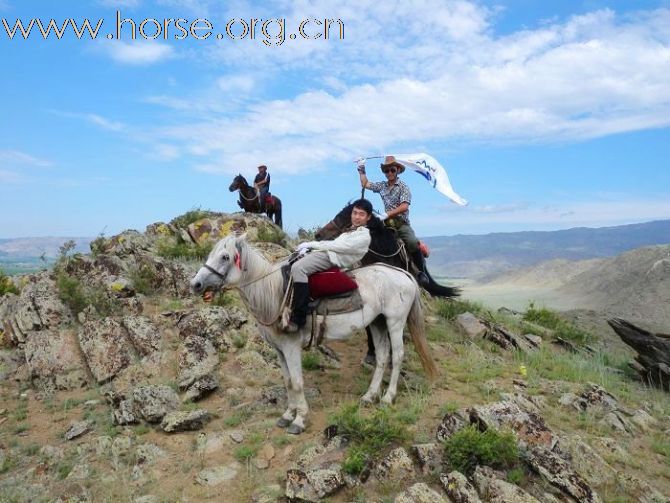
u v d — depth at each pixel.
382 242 7.77
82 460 6.19
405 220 8.28
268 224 14.84
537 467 5.26
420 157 7.98
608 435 6.55
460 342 10.02
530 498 4.79
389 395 6.87
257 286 6.17
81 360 8.62
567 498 5.04
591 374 9.19
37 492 5.66
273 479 5.47
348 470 5.25
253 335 8.88
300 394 6.34
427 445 5.54
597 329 15.48
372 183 8.46
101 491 5.56
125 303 10.08
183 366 7.98
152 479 5.68
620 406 7.45
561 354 10.87
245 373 7.95
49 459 6.30
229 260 6.02
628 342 10.55
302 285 6.11
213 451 6.07
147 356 8.34
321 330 6.39
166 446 6.31
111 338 8.71
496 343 10.25
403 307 6.98
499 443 5.29
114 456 6.18
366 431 5.72
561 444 5.74
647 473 5.84
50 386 8.21
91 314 9.71
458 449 5.34
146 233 14.52
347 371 8.28
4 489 5.75
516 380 7.98
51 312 9.67
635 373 10.60
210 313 9.13
